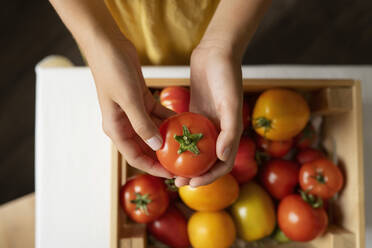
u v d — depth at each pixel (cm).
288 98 52
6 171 108
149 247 57
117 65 37
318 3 108
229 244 53
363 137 64
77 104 63
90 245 62
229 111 38
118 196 52
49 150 62
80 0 39
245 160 53
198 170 39
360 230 53
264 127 53
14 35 111
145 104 44
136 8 54
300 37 107
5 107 110
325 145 62
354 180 54
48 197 62
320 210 54
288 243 58
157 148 39
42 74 63
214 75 40
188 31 59
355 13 107
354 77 65
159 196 52
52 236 62
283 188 56
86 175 62
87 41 38
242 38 42
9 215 77
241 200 55
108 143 63
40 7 111
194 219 53
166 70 63
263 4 42
